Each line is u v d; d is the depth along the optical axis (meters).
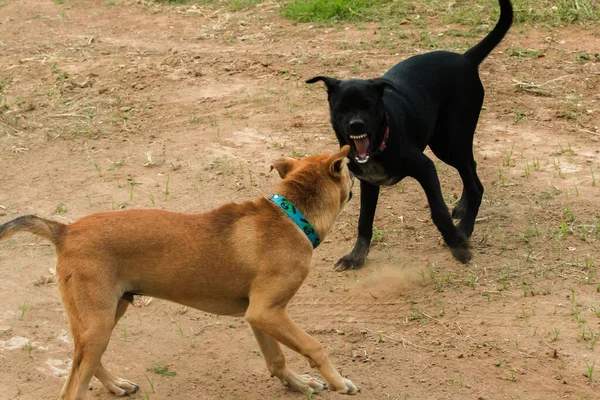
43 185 10.30
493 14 15.27
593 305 7.50
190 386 6.54
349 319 7.50
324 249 8.87
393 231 9.17
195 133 11.65
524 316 7.39
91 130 11.91
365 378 6.58
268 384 6.56
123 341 7.16
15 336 7.22
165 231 6.00
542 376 6.55
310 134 11.43
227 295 6.15
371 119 7.62
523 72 13.18
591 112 11.86
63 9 17.62
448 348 6.98
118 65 14.07
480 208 9.50
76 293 5.73
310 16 16.09
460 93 8.71
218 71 13.71
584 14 15.20
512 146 11.00
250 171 10.43
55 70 13.97
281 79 13.30
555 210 9.32
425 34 14.73
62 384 6.56
